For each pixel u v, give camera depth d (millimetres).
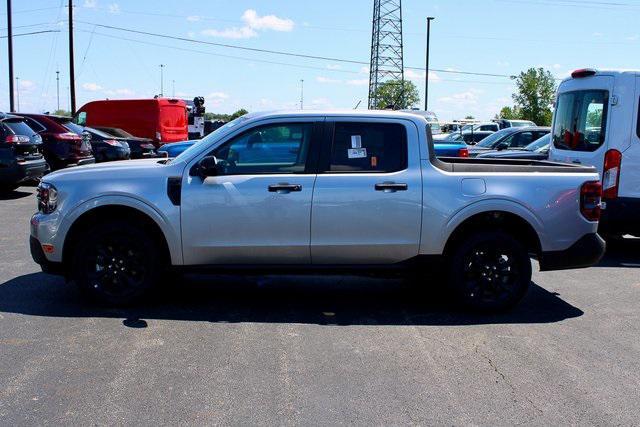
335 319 5910
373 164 6023
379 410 4016
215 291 6832
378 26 46938
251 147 6012
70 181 5977
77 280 6012
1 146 12984
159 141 23312
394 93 46969
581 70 8805
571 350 5172
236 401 4105
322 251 5980
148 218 5996
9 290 6613
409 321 5891
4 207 12469
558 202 6109
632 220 8375
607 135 8375
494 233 6082
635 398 4270
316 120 6043
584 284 7406
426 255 6055
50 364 4660
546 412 4043
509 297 6133
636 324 5898
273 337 5344
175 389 4270
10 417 3836
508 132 16500
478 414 3994
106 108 23688
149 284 6031
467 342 5320
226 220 5895
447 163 6477
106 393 4191
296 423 3826
